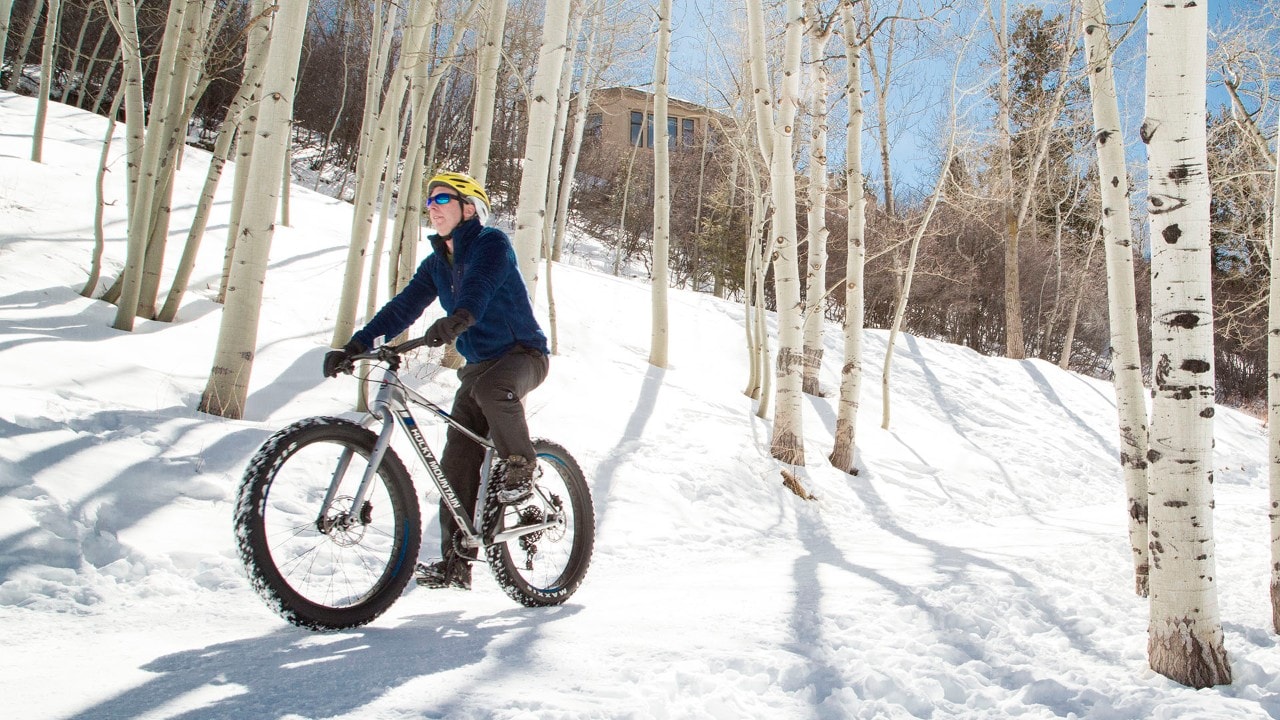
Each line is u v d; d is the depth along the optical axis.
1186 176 3.55
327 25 33.72
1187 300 3.56
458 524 3.61
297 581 3.93
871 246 24.16
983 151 17.00
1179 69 3.54
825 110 13.47
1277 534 4.62
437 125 26.64
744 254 29.84
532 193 9.32
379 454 3.22
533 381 3.72
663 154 14.14
